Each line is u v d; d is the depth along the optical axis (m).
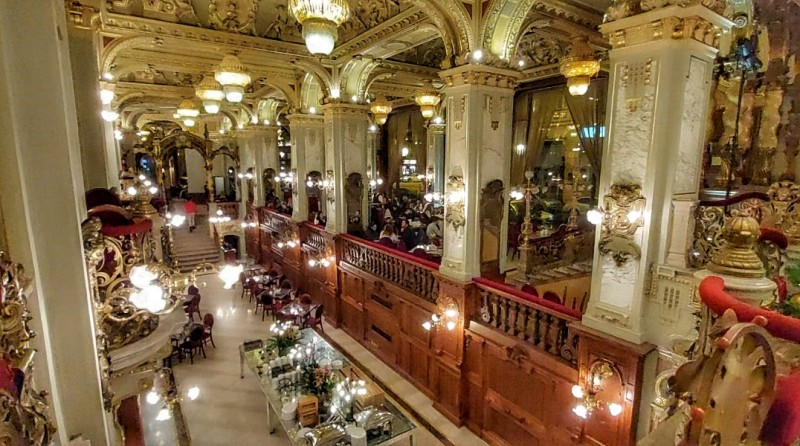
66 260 2.37
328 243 10.87
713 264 1.62
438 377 7.55
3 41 2.07
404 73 10.30
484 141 6.50
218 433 7.18
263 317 11.83
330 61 9.53
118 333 3.26
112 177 7.82
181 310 3.77
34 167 2.24
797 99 4.81
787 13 4.79
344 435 5.82
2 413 1.09
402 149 18.03
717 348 1.09
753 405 1.08
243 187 17.83
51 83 2.23
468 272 6.69
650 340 4.50
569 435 5.41
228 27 8.05
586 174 10.64
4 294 1.53
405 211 13.99
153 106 16.38
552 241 8.74
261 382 7.26
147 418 7.31
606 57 8.38
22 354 1.59
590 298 5.00
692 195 4.58
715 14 4.12
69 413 2.50
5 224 2.12
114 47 7.41
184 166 24.61
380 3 7.64
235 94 6.85
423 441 6.81
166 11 7.40
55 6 2.49
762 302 1.47
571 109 10.28
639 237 4.43
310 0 3.47
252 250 17.78
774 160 5.07
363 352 9.68
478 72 6.18
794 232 3.73
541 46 9.51
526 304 5.86
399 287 8.41
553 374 5.52
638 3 4.21
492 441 6.66
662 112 4.16
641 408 4.57
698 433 1.09
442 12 6.19
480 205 6.60
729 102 5.43
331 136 10.21
